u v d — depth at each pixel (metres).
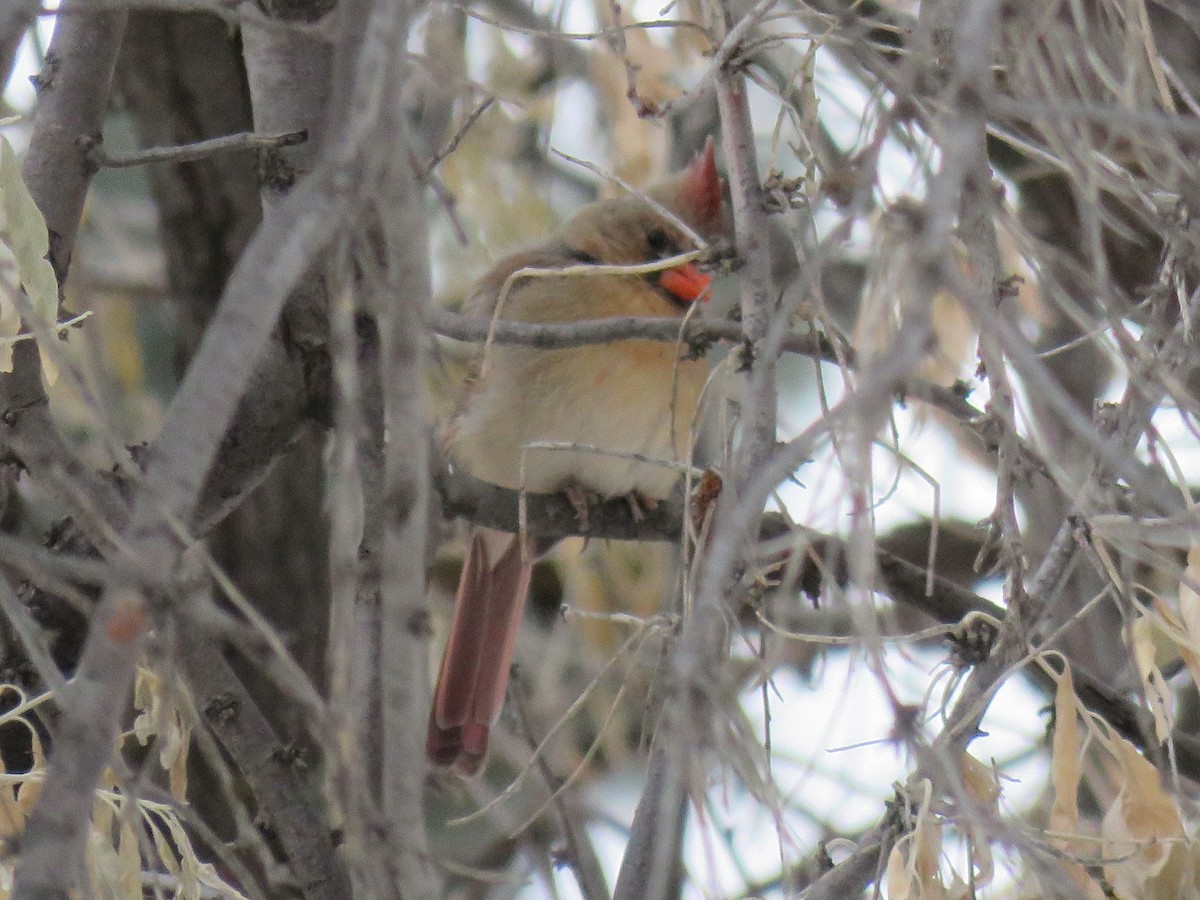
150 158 6.14
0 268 5.12
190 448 2.90
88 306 7.46
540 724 9.49
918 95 4.45
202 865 5.43
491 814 9.18
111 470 6.60
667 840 3.44
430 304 3.58
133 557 2.89
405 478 3.37
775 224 7.17
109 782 5.31
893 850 5.13
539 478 9.21
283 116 6.21
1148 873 5.25
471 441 9.37
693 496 5.66
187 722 5.29
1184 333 4.91
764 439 4.70
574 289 9.26
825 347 5.30
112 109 9.05
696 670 3.42
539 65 9.02
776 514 6.34
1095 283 4.59
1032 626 5.34
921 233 3.32
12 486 7.51
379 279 3.54
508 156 9.48
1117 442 4.83
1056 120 4.45
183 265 8.95
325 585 8.98
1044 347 7.68
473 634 9.59
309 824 5.98
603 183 9.41
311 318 6.80
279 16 6.10
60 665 6.68
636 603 9.57
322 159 3.31
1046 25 4.54
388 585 3.35
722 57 5.18
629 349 9.05
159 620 3.26
